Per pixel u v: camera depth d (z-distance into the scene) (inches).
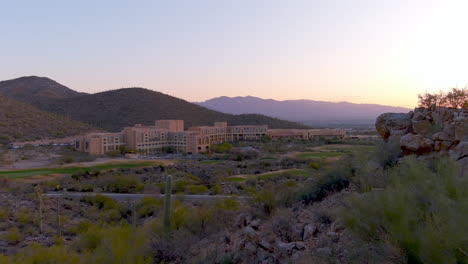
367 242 204.7
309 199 436.8
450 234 160.4
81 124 4977.9
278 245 289.9
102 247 384.2
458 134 349.1
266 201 461.1
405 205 191.9
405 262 175.0
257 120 6919.3
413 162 266.5
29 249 469.1
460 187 209.5
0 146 3191.4
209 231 485.1
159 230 506.3
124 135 3506.4
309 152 2871.6
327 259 219.0
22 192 1272.1
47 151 3053.6
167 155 3341.5
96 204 1068.5
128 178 1497.3
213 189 1378.0
